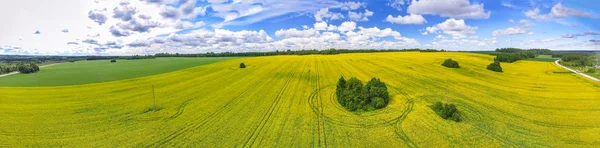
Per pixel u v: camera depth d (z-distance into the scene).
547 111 39.09
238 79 69.69
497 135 29.86
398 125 32.69
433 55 129.62
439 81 62.84
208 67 103.06
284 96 48.41
